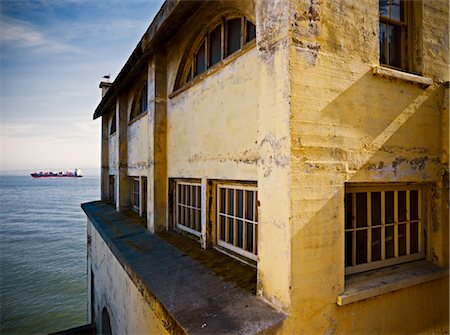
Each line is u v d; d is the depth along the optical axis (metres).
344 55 2.94
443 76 3.86
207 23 5.06
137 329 4.66
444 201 3.80
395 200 3.81
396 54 3.86
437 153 3.78
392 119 3.32
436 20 3.89
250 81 3.73
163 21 5.31
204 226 4.92
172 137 6.24
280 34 2.71
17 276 24.33
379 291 3.07
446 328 3.71
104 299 7.71
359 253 3.50
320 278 2.72
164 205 6.51
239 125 3.96
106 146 13.45
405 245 3.87
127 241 6.10
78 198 92.88
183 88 5.60
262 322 2.52
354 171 2.99
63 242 36.44
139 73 7.96
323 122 2.77
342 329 2.86
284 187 2.63
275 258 2.75
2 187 139.88
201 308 2.96
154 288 3.62
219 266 4.14
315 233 2.70
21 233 41.34
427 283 3.58
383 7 3.75
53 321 16.56
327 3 2.86
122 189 9.86
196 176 5.15
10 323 16.27
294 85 2.62
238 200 4.37
